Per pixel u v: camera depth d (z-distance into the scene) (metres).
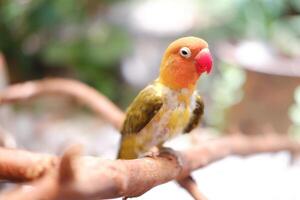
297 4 1.88
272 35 1.78
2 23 1.93
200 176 1.29
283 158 1.33
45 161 0.60
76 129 1.67
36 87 1.05
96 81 1.96
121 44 1.93
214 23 1.87
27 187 0.57
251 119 1.51
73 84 1.05
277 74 1.44
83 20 1.94
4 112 1.26
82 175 0.55
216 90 1.72
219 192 1.20
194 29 1.94
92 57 1.93
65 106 1.84
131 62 2.01
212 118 1.68
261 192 1.20
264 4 1.79
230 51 1.59
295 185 1.23
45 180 0.54
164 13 2.12
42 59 2.04
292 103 1.45
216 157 0.83
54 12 1.87
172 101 0.77
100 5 1.97
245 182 1.25
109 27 1.98
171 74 0.76
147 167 0.67
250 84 1.49
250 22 1.80
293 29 1.82
